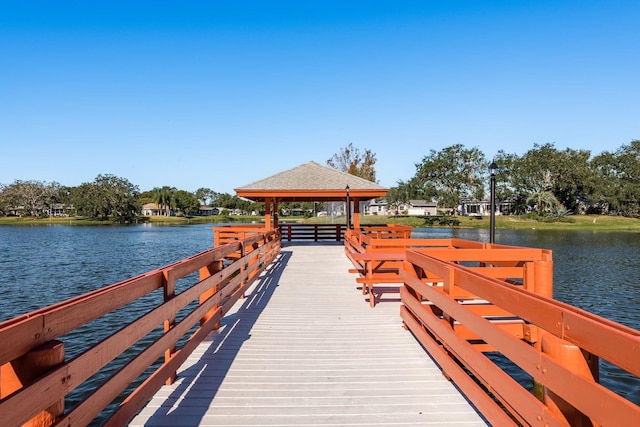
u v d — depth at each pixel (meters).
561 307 1.78
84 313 1.90
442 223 54.75
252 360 4.04
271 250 11.52
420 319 4.15
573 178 61.50
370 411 2.97
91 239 39.28
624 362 1.33
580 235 40.28
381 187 15.17
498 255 4.61
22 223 78.19
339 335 4.88
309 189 14.77
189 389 3.34
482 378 2.50
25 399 1.39
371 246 6.62
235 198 116.62
